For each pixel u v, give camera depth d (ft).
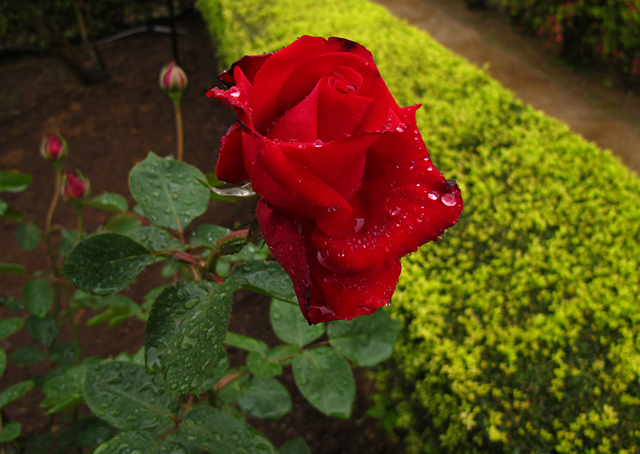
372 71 0.77
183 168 1.22
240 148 0.83
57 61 5.39
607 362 1.74
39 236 1.80
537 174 2.36
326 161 0.73
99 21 5.73
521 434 1.68
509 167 2.40
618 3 4.13
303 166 0.73
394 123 0.80
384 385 2.36
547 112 4.19
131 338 2.97
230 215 3.67
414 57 3.23
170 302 0.95
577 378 1.71
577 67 4.67
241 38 3.69
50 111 4.70
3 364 1.30
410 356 2.01
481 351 1.85
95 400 1.08
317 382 1.27
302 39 0.79
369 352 1.34
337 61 0.79
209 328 0.90
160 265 3.39
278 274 1.01
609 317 1.82
